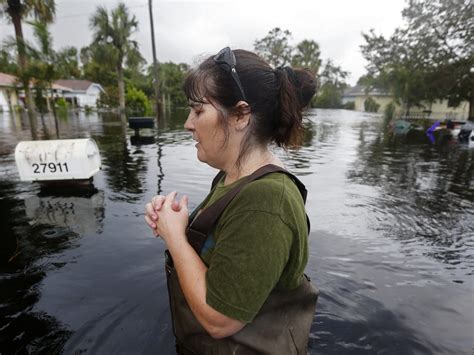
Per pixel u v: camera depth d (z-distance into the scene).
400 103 27.78
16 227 3.53
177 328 1.06
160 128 14.68
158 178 5.67
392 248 3.26
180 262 0.83
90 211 4.02
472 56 20.39
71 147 4.82
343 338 1.90
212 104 0.86
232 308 0.71
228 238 0.75
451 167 7.72
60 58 14.05
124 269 2.65
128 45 28.33
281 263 0.74
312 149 9.91
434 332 2.01
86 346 1.80
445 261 3.03
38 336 1.90
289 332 0.93
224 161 0.93
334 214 4.20
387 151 10.02
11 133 12.14
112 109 36.84
